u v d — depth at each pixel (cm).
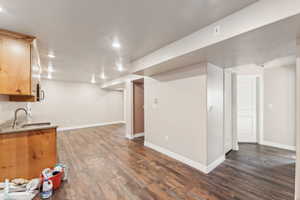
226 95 349
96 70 454
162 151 354
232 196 193
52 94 616
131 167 278
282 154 343
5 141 200
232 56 232
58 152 361
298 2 119
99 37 223
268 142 411
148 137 404
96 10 157
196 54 222
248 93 441
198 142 268
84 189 208
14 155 206
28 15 166
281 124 388
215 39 178
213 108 277
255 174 250
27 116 302
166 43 246
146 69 318
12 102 262
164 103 346
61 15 167
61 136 530
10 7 150
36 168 223
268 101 410
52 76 553
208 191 204
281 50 207
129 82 510
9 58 205
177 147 312
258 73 424
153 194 197
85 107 713
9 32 202
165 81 343
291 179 234
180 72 303
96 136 532
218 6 150
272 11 132
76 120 682
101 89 773
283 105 384
